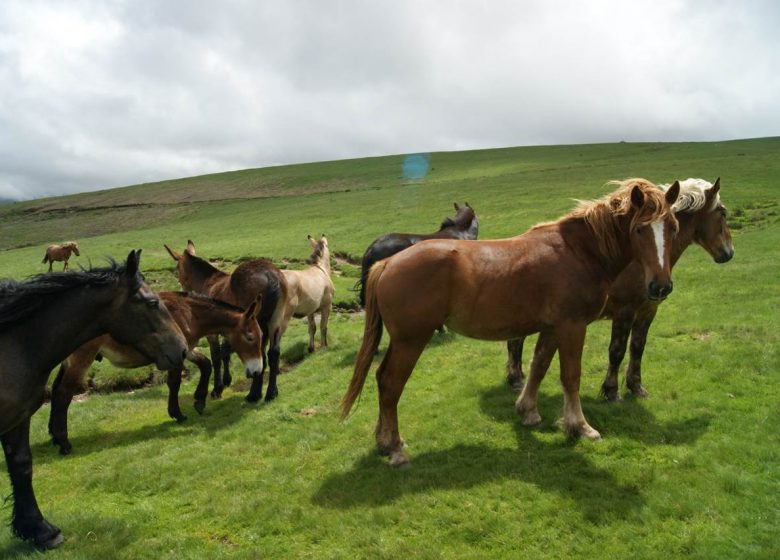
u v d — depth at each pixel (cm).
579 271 616
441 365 1024
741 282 1393
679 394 738
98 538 529
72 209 7819
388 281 614
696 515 477
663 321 1115
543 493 532
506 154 8300
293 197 6334
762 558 412
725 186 3300
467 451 646
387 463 635
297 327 1606
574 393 636
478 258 614
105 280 516
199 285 1180
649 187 598
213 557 482
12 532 527
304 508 554
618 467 561
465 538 478
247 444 753
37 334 488
